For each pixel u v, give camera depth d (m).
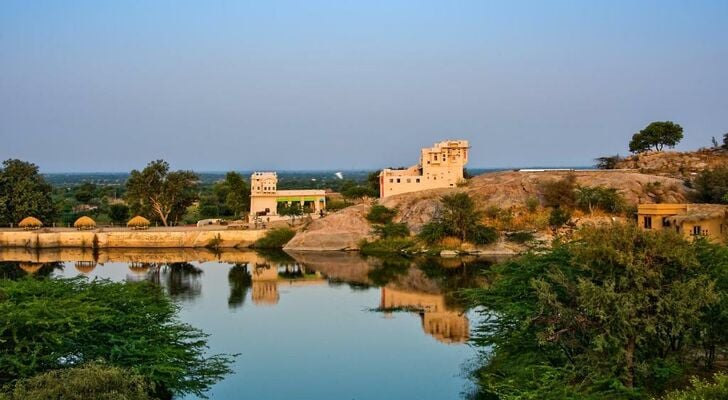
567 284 35.59
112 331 39.19
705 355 38.12
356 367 51.84
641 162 152.50
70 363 35.72
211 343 59.22
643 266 32.97
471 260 111.19
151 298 44.84
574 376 33.69
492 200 130.50
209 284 92.00
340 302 78.00
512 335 38.91
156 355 37.50
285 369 51.41
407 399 44.59
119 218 172.50
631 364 32.81
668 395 28.33
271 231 138.88
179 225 165.62
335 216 136.88
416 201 137.12
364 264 110.75
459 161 147.62
